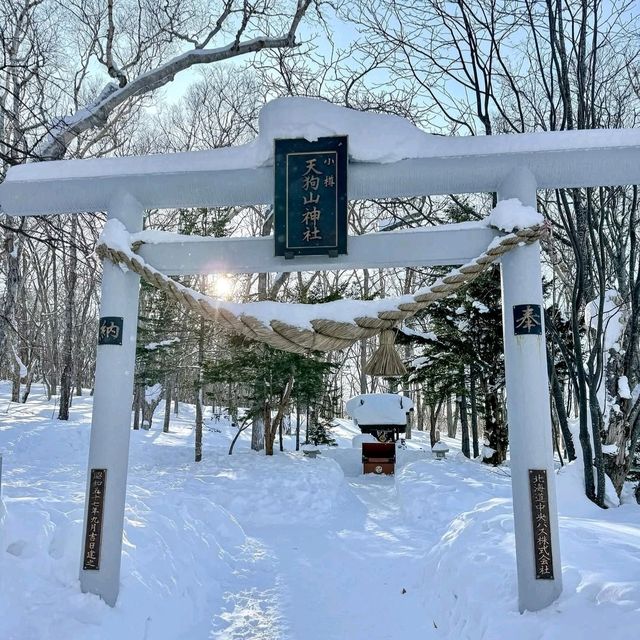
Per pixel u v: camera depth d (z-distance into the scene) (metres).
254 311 4.21
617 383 8.73
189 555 5.91
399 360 4.22
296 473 12.16
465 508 9.88
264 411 16.41
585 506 7.65
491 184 4.34
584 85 8.37
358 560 7.14
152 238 4.40
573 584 3.95
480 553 5.02
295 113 4.27
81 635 3.63
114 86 8.84
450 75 9.35
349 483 15.39
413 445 25.94
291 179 4.23
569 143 4.22
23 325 23.55
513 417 4.02
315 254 4.20
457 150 4.28
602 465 7.95
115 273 4.35
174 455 17.84
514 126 9.66
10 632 3.54
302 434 29.80
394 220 11.71
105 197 4.56
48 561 4.24
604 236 9.23
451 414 34.56
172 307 16.44
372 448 17.36
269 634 4.70
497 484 11.54
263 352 15.40
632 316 8.53
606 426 8.67
